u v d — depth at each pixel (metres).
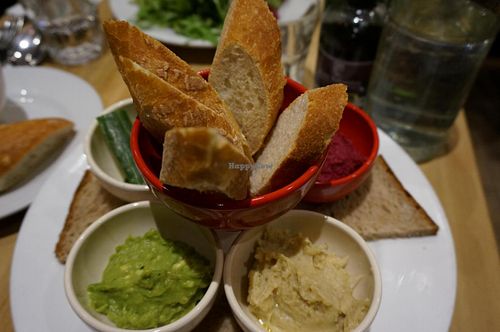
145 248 0.24
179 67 0.21
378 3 0.34
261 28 0.21
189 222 0.25
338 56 0.35
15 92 0.41
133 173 0.29
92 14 0.48
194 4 0.48
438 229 0.27
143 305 0.22
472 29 0.30
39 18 0.46
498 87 0.54
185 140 0.15
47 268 0.26
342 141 0.29
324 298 0.21
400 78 0.33
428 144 0.37
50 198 0.30
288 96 0.26
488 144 0.47
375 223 0.28
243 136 0.22
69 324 0.23
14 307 0.24
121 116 0.31
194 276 0.23
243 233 0.23
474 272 0.29
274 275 0.22
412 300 0.24
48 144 0.34
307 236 0.25
